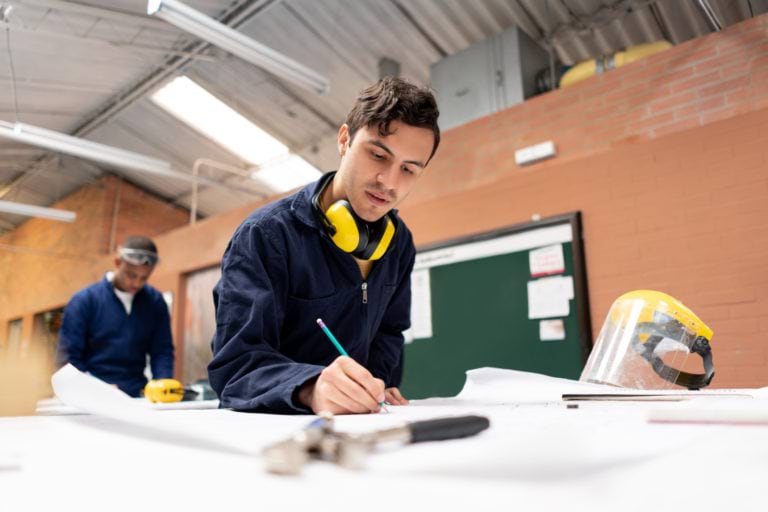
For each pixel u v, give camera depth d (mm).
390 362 1182
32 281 7828
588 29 3598
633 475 223
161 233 7441
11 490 233
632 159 2734
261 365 809
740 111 2508
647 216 2641
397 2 3807
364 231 979
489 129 3283
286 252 936
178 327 5332
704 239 2471
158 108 5676
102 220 7000
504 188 3129
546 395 895
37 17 3934
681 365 1141
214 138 5926
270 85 4996
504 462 230
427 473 231
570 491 197
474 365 3055
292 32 4301
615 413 541
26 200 7762
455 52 4074
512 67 3525
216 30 2910
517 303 2957
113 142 6340
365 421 512
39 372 2121
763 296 2291
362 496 200
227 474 250
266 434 390
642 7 3377
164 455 313
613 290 2672
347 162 951
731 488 201
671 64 2736
